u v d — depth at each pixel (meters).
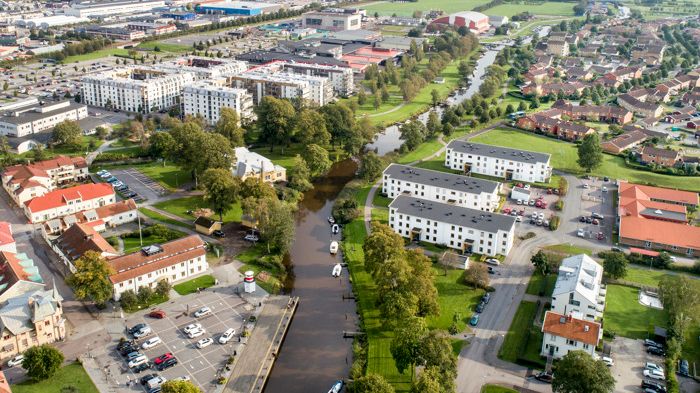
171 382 191.75
